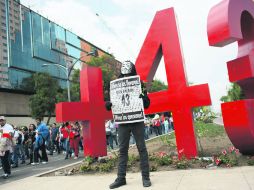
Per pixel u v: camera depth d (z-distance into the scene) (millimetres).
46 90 42062
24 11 60750
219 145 10984
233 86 57719
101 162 9062
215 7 7398
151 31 8875
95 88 10000
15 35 56812
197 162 7445
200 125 19359
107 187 5785
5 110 48812
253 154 7488
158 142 15586
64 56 75375
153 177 6254
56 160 15867
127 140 5801
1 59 52250
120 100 5801
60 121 9242
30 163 15430
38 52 63469
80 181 6793
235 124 7258
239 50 8078
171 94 8398
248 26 7801
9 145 10523
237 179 5285
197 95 8094
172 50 8547
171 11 8711
